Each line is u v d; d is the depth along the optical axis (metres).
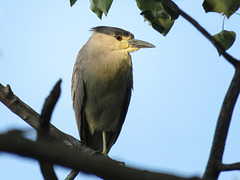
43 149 3.04
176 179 3.30
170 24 6.51
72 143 7.50
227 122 4.98
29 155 3.00
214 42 5.52
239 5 6.04
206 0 6.00
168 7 6.02
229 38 6.19
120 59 9.63
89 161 3.18
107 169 3.21
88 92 9.72
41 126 3.69
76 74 9.93
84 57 9.80
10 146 2.91
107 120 9.79
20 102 6.48
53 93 3.76
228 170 4.82
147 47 9.73
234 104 5.04
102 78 9.54
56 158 3.08
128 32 9.97
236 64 5.25
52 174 3.96
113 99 9.74
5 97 6.40
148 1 6.44
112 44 9.74
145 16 6.48
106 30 9.93
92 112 9.77
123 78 9.72
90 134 9.96
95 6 6.52
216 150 4.92
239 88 5.06
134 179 3.25
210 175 4.88
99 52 9.66
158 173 3.30
